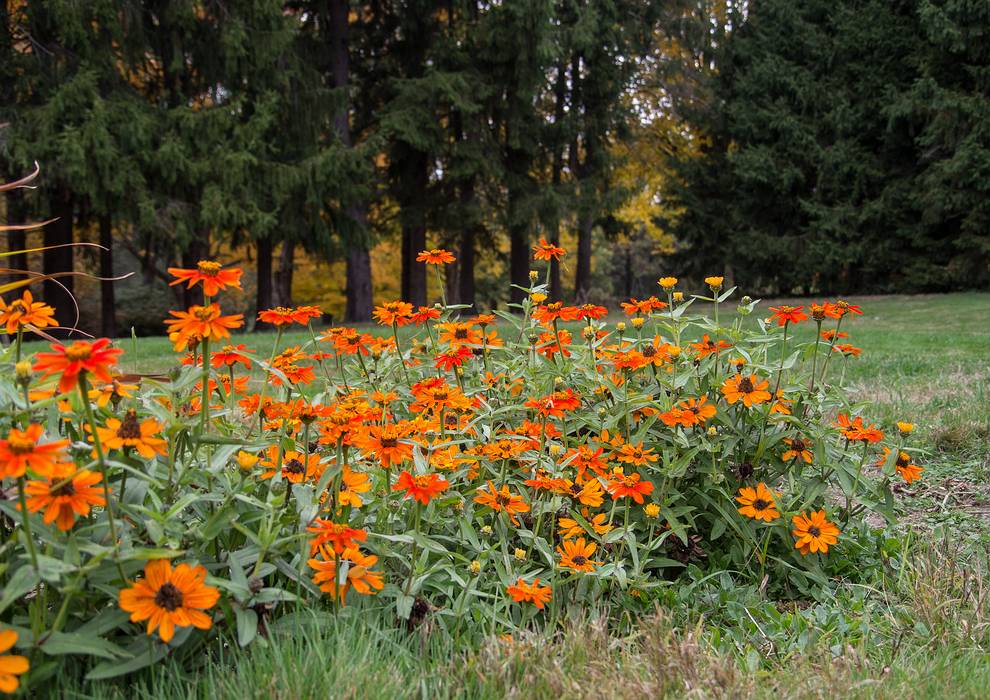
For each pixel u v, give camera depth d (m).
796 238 21.50
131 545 1.74
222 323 1.86
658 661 1.93
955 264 19.45
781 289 23.03
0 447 1.40
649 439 2.89
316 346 3.31
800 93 21.08
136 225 14.05
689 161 23.08
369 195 16.77
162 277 18.16
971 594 2.47
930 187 19.20
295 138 16.12
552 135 19.31
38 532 1.63
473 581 2.14
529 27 16.55
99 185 13.12
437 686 1.82
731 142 23.56
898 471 3.00
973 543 3.20
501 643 1.98
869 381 6.48
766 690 1.92
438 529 2.46
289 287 20.23
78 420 1.91
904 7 20.61
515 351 3.29
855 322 13.73
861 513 3.04
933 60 19.50
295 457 2.23
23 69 13.20
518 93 17.23
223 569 1.94
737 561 2.84
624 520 2.56
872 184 20.84
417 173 18.38
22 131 12.58
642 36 20.97
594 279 39.91
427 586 2.26
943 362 7.43
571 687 1.81
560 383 2.72
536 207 17.62
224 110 14.04
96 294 20.58
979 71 18.66
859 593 2.68
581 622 2.12
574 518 2.45
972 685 1.95
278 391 3.50
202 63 15.01
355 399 2.81
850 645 2.25
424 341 3.46
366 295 18.30
